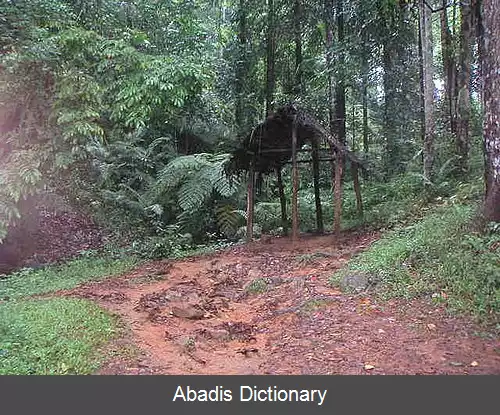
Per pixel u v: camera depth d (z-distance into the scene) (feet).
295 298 19.49
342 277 20.47
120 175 44.11
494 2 19.85
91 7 34.04
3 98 26.48
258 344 15.70
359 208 33.40
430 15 32.81
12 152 26.48
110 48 29.68
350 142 57.26
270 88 48.98
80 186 36.55
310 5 44.57
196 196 39.88
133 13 40.19
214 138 48.96
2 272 28.94
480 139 35.22
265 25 48.70
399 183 36.11
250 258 29.01
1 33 25.20
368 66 41.39
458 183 30.25
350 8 40.78
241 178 41.75
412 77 45.06
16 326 15.37
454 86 37.14
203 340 16.11
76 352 14.15
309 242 31.40
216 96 51.75
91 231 37.40
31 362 13.41
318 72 46.21
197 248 38.14
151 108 32.19
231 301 21.47
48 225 34.78
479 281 17.13
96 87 27.48
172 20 42.01
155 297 21.25
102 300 21.01
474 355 13.35
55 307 18.47
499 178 20.15
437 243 20.76
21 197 26.91
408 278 19.06
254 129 32.91
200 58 38.60
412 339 14.43
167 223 44.24
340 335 15.10
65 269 28.09
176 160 41.60
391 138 45.83
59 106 26.91
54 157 27.50
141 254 33.47
